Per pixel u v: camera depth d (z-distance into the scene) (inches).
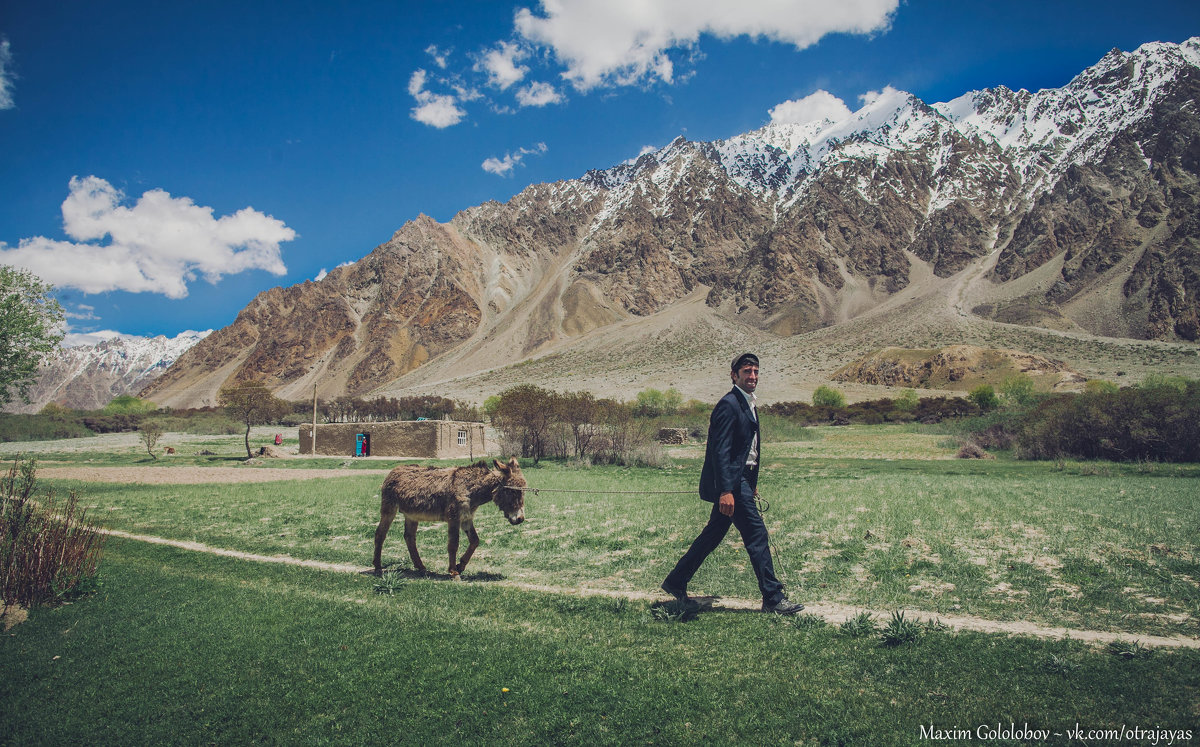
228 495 737.6
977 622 239.1
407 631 239.5
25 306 709.3
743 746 155.0
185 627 249.8
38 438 2581.2
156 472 1159.0
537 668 202.4
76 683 203.2
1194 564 298.0
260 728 173.0
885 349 5305.1
